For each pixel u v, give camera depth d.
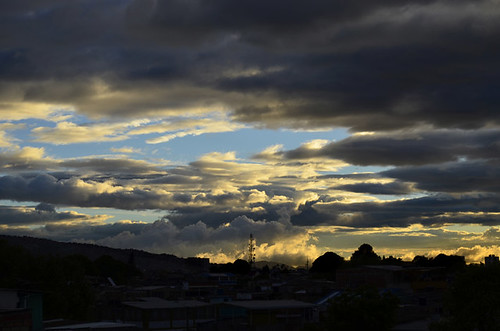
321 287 133.75
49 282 101.75
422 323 87.00
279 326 79.81
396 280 126.50
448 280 130.25
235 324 82.62
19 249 112.75
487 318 65.44
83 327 67.44
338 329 68.25
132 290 127.25
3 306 65.00
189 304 96.62
